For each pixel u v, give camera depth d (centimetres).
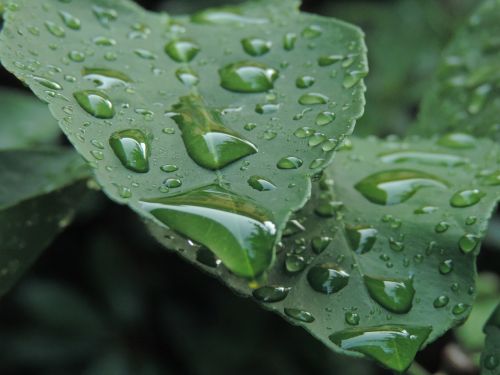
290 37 23
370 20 55
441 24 54
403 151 24
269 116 21
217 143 21
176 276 55
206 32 23
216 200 20
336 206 22
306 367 53
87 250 54
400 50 54
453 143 25
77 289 54
